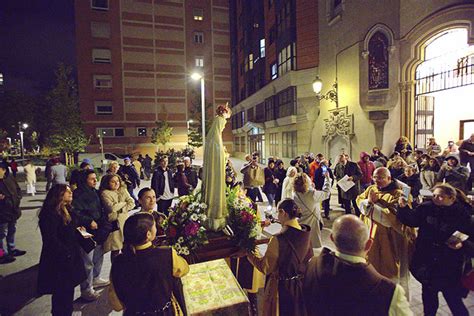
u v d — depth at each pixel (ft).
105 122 109.19
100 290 13.17
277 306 7.45
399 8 35.91
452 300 8.52
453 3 30.37
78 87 105.70
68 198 10.22
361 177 24.26
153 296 6.07
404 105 36.58
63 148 63.31
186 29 118.01
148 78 113.80
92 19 105.70
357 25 40.75
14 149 165.27
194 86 119.24
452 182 19.95
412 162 28.12
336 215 24.94
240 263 10.15
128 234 6.24
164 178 22.76
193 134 106.83
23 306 11.92
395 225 10.03
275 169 28.68
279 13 65.57
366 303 4.67
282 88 62.13
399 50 36.40
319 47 51.65
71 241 10.00
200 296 7.22
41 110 147.02
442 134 43.37
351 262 5.10
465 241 8.13
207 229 10.18
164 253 6.46
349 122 42.98
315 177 26.45
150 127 114.93
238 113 111.75
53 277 9.78
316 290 5.21
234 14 113.39
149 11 112.57
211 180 10.30
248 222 10.09
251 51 92.17
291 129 61.82
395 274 10.21
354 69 41.65
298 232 7.54
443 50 39.50
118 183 14.12
